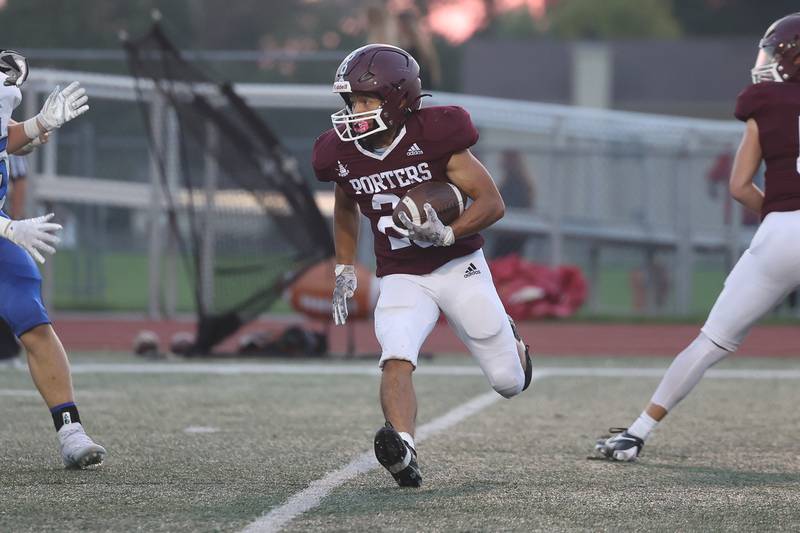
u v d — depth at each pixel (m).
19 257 16.28
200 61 42.09
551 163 46.06
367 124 14.77
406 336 15.09
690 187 45.97
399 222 14.64
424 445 18.81
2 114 15.60
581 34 191.50
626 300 68.31
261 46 161.12
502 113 47.78
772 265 16.44
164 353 33.56
